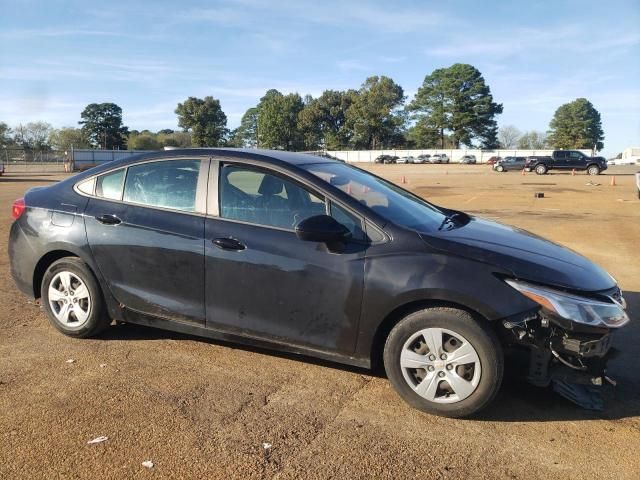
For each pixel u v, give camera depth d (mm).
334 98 117000
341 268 3627
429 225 3900
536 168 39750
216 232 4012
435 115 99188
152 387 3779
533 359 3387
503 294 3305
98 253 4402
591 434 3275
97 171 4645
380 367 4168
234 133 127562
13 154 59188
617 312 3432
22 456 2959
